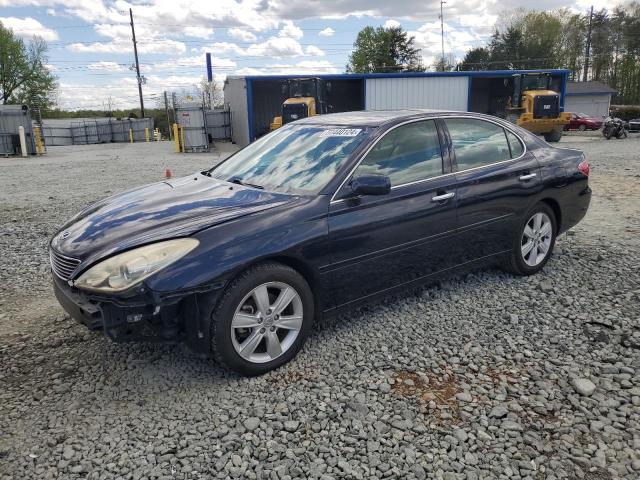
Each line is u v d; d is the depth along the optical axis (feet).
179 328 10.12
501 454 8.55
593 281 15.65
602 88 174.40
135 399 10.16
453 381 10.61
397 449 8.66
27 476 8.21
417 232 12.85
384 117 13.64
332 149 12.74
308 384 10.53
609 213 24.82
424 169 13.26
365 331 12.75
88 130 141.59
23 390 10.57
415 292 15.06
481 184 14.14
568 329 12.70
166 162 60.49
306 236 10.99
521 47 244.63
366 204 11.93
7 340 12.73
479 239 14.39
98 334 12.89
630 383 10.40
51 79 222.28
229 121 114.21
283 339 11.30
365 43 255.91
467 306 14.07
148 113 242.99
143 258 9.66
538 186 15.51
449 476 8.09
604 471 8.16
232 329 10.29
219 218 10.66
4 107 76.48
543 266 16.65
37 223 25.50
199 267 9.78
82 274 9.95
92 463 8.48
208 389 10.44
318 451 8.67
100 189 36.86
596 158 48.32
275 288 10.94
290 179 12.42
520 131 16.05
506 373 10.87
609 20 237.86
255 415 9.59
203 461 8.48
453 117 14.38
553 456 8.50
